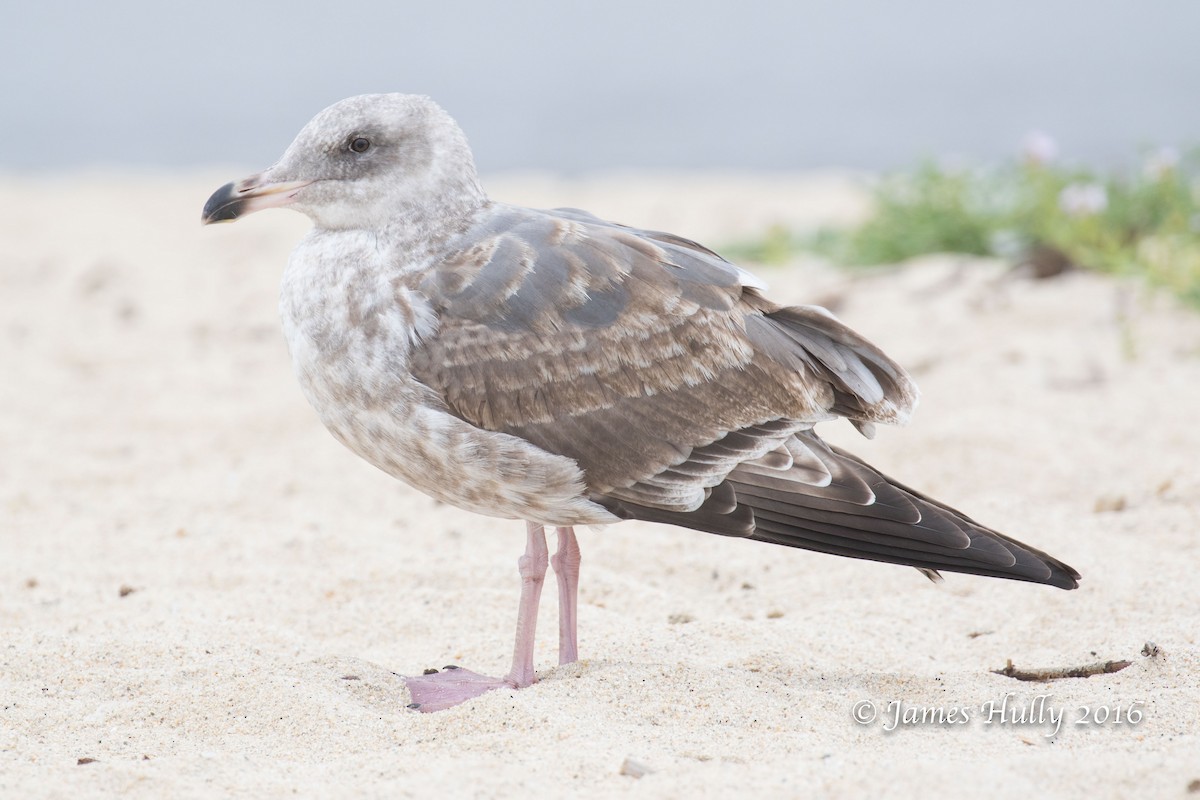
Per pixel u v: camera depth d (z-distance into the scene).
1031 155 20.03
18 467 14.46
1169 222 18.17
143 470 14.37
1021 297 17.75
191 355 18.50
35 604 10.87
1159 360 15.58
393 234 9.08
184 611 10.55
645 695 8.46
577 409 8.73
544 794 7.07
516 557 11.62
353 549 11.88
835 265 20.75
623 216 25.86
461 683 8.91
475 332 8.70
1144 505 11.92
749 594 11.01
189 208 28.78
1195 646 9.02
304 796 7.18
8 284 22.48
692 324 8.92
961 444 13.50
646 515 8.91
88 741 8.08
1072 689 8.68
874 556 8.71
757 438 8.97
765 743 7.78
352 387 8.78
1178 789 6.83
